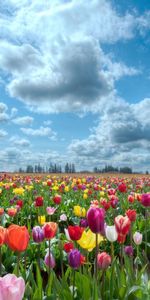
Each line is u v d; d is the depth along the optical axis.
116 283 4.15
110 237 4.25
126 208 11.86
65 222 10.71
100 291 3.82
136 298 3.81
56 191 17.39
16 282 2.06
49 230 4.38
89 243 4.04
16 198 13.78
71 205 13.39
